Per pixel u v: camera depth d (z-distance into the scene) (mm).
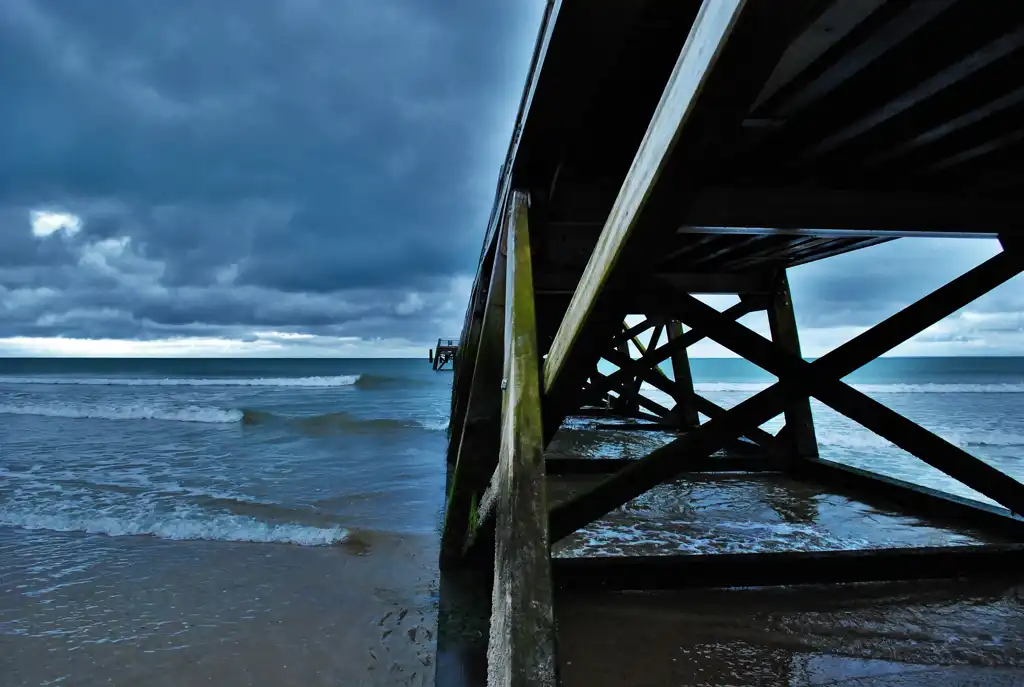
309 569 4746
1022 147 2309
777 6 678
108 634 3693
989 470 2781
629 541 3602
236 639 3572
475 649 2396
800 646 2387
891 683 2146
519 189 2592
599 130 2336
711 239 4238
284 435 13164
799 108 2031
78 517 6293
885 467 7828
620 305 1321
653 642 2430
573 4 1570
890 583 2943
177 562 4961
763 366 2764
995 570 3014
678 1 1561
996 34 1549
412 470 8883
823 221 2545
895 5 1425
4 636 3676
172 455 10516
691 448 2307
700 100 814
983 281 2703
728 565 2910
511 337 1505
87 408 18250
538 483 1222
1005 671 2209
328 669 3199
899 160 2445
